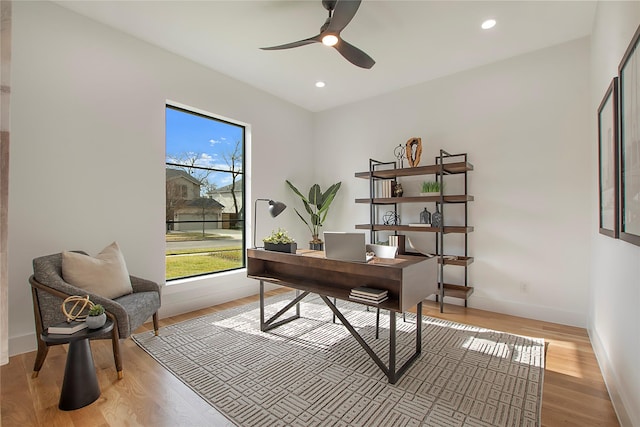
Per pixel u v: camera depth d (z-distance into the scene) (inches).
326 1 98.7
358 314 135.9
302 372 86.5
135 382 81.4
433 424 65.2
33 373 83.4
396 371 85.3
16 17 96.7
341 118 198.1
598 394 75.9
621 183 64.4
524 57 134.0
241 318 131.3
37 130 100.7
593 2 99.5
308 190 206.7
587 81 120.6
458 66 145.6
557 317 126.3
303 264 100.2
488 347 102.6
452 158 153.0
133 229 122.9
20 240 97.5
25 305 98.2
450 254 153.3
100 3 103.7
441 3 101.0
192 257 157.2
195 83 143.6
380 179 176.7
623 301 67.2
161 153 131.6
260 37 123.0
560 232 126.5
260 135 175.2
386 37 120.9
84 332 72.0
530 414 68.2
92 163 112.4
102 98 115.0
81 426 64.7
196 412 69.3
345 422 66.0
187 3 103.0
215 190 166.2
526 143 133.7
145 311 96.7
